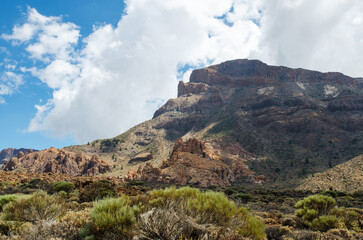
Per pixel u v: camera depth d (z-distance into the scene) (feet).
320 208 49.44
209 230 19.65
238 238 19.70
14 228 25.34
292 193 220.43
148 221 19.61
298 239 34.83
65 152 557.74
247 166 454.81
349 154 469.16
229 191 207.31
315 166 432.25
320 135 558.97
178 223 19.34
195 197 25.36
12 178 225.76
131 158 649.20
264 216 63.57
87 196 89.04
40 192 30.94
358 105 652.48
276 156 504.02
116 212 20.72
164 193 26.07
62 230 21.76
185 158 387.55
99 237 20.24
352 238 34.58
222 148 532.32
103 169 533.55
